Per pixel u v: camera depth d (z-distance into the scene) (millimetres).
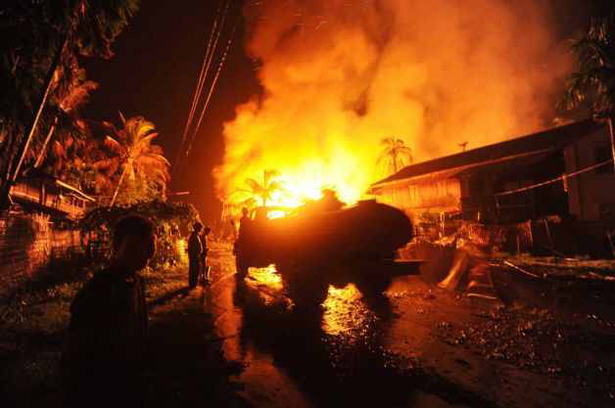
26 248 10297
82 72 16000
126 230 2090
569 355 5141
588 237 21609
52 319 6605
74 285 10211
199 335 6137
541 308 8094
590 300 8891
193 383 4238
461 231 23344
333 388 4180
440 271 10469
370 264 5926
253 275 14734
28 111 10070
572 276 12609
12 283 8992
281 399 3910
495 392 4012
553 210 25094
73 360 1769
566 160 24266
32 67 10391
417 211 34625
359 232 5711
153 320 7059
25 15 9383
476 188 29078
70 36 10969
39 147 15906
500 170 27031
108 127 33281
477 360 5012
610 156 23203
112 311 1876
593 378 4355
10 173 10078
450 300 8883
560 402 3777
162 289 10617
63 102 21438
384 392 4059
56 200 21219
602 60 21141
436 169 33719
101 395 1808
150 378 2254
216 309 8188
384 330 6461
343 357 5176
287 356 5223
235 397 3932
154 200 15234
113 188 32344
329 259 6148
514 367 4738
